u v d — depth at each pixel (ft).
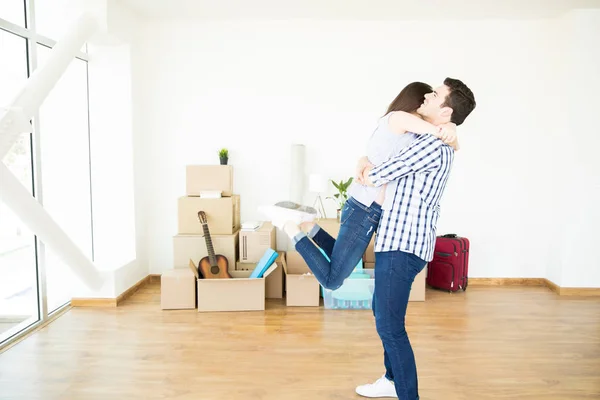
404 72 13.88
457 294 13.25
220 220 12.65
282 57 13.89
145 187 14.06
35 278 10.39
